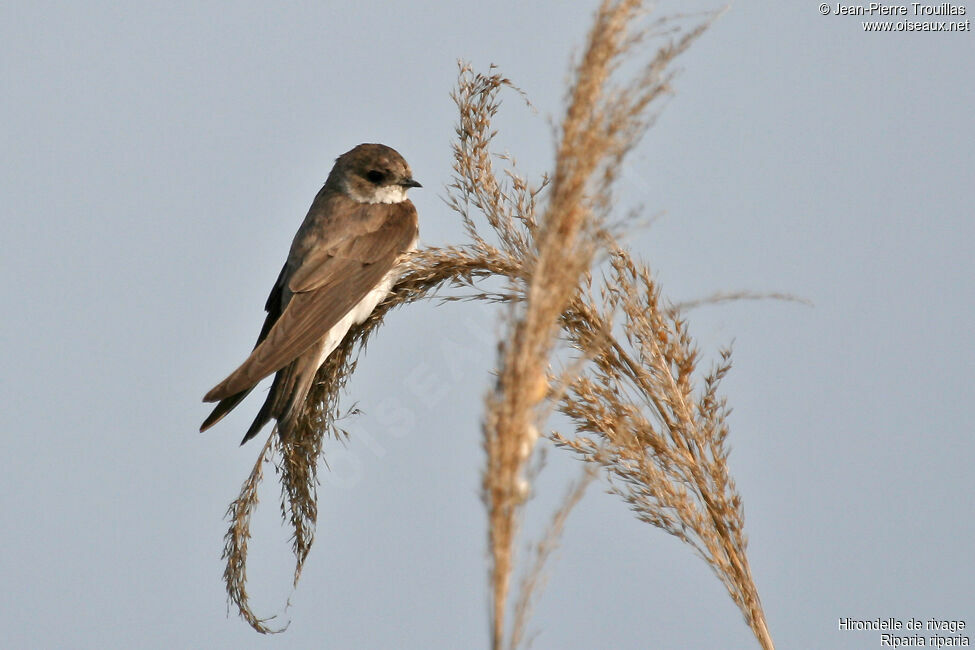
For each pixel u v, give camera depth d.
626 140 5.45
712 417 7.56
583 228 5.30
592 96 5.49
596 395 7.50
